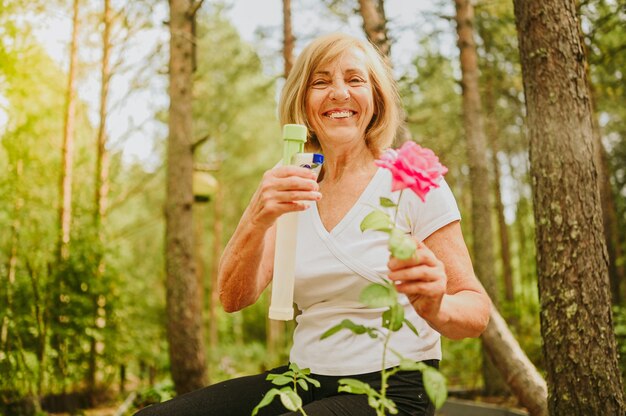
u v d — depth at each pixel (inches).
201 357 263.6
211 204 771.4
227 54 506.9
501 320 157.9
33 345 243.0
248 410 65.8
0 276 228.2
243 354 617.3
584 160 106.0
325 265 62.7
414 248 43.5
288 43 277.3
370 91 67.9
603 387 100.8
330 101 66.7
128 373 368.2
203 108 527.5
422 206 61.5
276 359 471.5
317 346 62.9
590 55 223.5
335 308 62.7
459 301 55.2
